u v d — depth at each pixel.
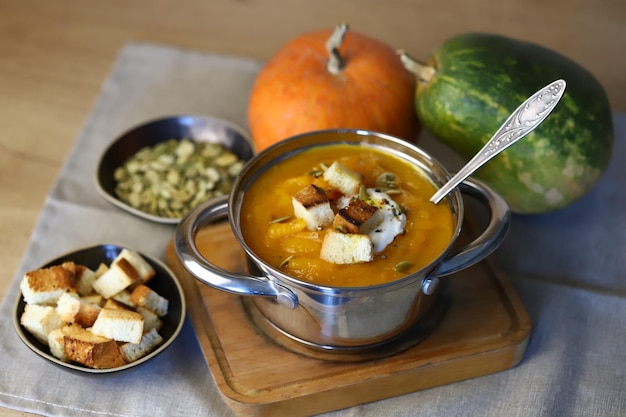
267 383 0.60
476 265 0.67
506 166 0.67
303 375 0.61
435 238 0.60
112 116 0.83
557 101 0.58
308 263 0.58
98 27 0.93
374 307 0.57
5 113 0.83
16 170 0.78
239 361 0.62
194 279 0.67
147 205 0.74
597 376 0.63
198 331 0.63
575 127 0.67
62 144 0.81
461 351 0.62
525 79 0.67
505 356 0.62
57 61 0.89
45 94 0.85
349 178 0.61
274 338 0.63
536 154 0.67
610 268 0.71
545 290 0.68
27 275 0.63
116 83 0.86
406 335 0.63
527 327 0.63
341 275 0.57
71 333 0.61
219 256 0.68
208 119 0.79
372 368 0.61
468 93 0.67
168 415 0.61
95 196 0.75
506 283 0.66
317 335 0.60
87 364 0.60
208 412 0.61
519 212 0.72
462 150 0.70
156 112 0.83
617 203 0.76
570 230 0.73
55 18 0.94
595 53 0.90
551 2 0.97
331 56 0.70
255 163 0.63
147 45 0.90
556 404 0.62
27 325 0.62
